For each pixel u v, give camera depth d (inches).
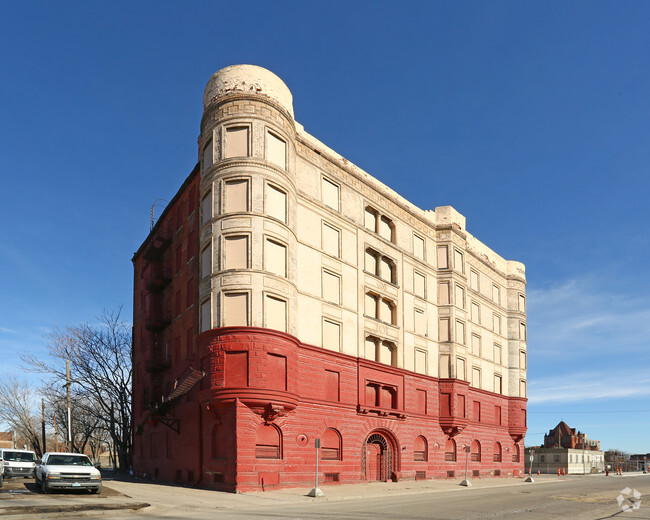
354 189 1507.1
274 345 1120.8
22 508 688.4
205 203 1253.7
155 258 1641.2
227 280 1139.9
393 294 1578.5
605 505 885.2
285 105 1275.8
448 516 703.1
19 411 2493.8
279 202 1222.3
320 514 713.0
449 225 1834.4
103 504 765.3
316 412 1240.8
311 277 1312.7
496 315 2162.9
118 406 2202.3
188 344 1360.7
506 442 2091.5
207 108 1278.3
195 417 1234.0
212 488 1100.5
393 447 1491.1
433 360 1713.8
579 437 4798.2
